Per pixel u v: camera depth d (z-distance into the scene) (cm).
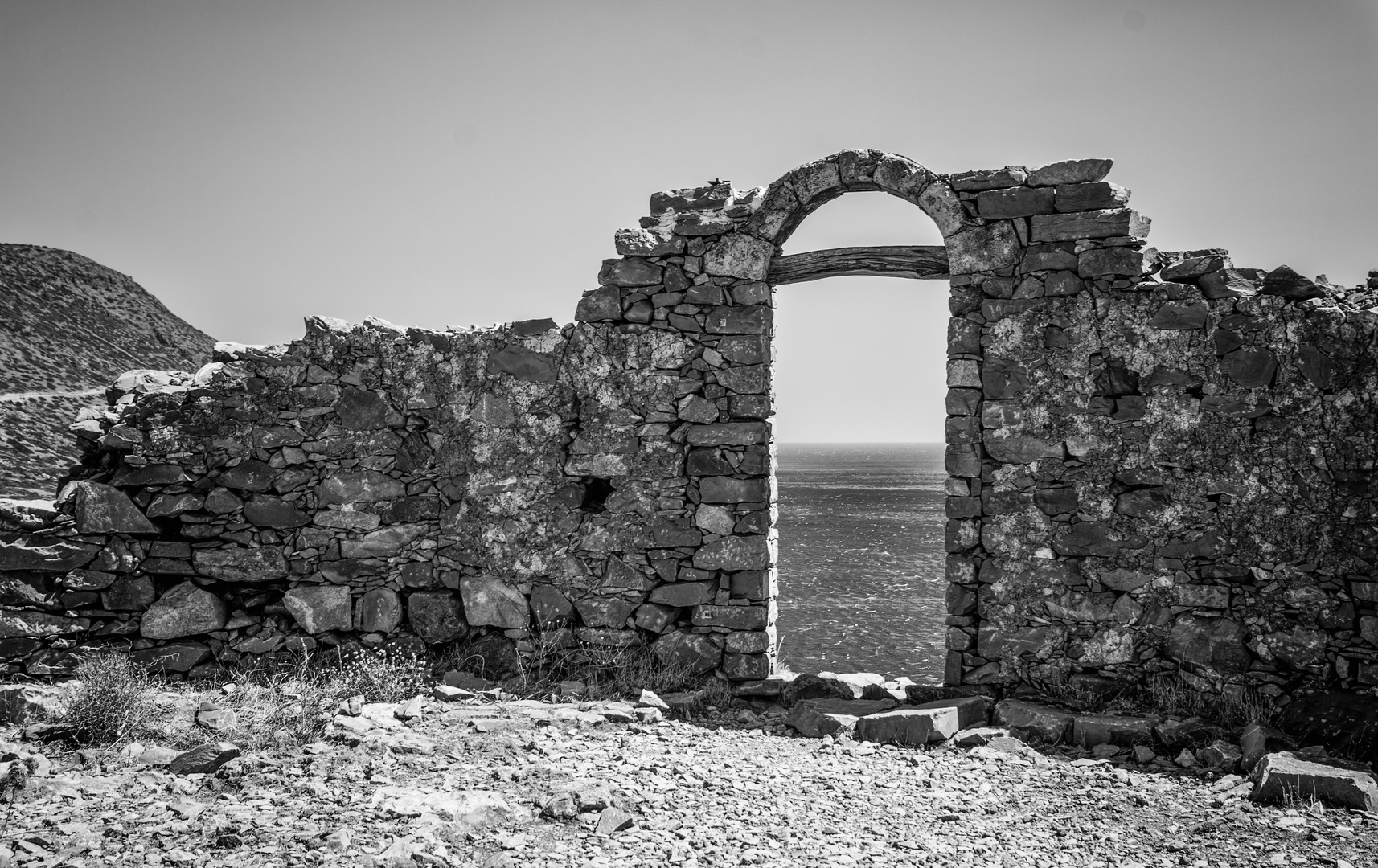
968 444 838
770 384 898
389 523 923
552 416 912
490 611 909
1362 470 748
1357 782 590
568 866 473
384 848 476
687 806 571
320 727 691
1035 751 709
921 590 2691
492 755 655
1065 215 814
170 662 902
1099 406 809
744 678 867
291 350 934
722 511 879
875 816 573
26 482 1409
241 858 461
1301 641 754
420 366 927
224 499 922
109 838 484
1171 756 702
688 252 896
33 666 888
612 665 888
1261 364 774
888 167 853
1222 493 781
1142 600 796
